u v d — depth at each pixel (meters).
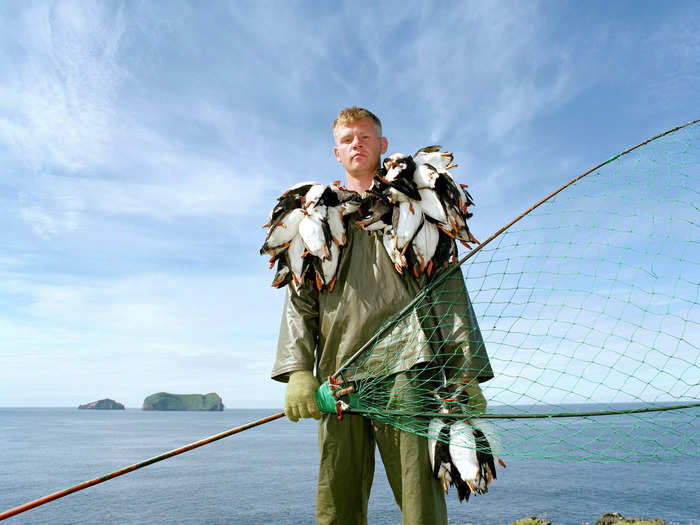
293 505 45.97
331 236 2.44
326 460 2.42
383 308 2.39
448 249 2.46
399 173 2.38
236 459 93.94
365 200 2.53
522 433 1.98
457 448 2.11
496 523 35.59
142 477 68.88
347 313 2.42
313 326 2.58
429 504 2.13
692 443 1.54
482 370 2.23
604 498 46.12
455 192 2.39
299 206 2.53
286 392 2.39
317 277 2.46
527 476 64.38
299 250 2.49
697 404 1.78
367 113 2.82
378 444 2.42
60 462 81.81
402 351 2.30
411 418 2.23
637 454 1.60
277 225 2.48
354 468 2.42
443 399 2.22
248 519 39.91
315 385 2.37
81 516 42.22
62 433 158.75
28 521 40.59
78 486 2.03
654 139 2.09
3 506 46.97
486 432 2.07
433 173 2.37
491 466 2.11
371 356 2.33
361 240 2.52
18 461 82.31
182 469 78.44
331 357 2.45
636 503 42.88
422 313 2.36
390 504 44.41
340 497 2.39
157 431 172.38
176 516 41.53
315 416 2.34
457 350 2.29
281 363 2.46
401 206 2.38
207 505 46.31
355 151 2.76
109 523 38.97
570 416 1.83
